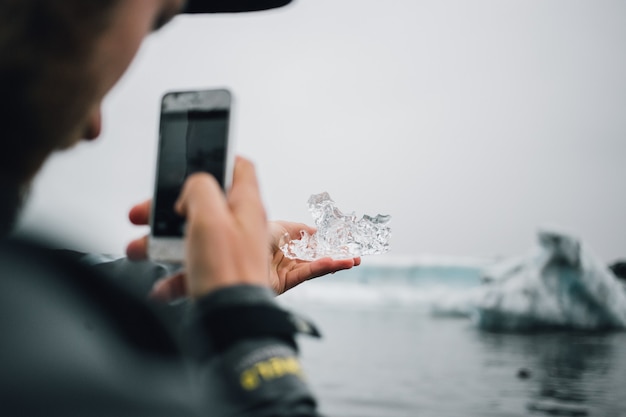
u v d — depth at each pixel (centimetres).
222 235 30
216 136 38
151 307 23
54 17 25
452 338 912
